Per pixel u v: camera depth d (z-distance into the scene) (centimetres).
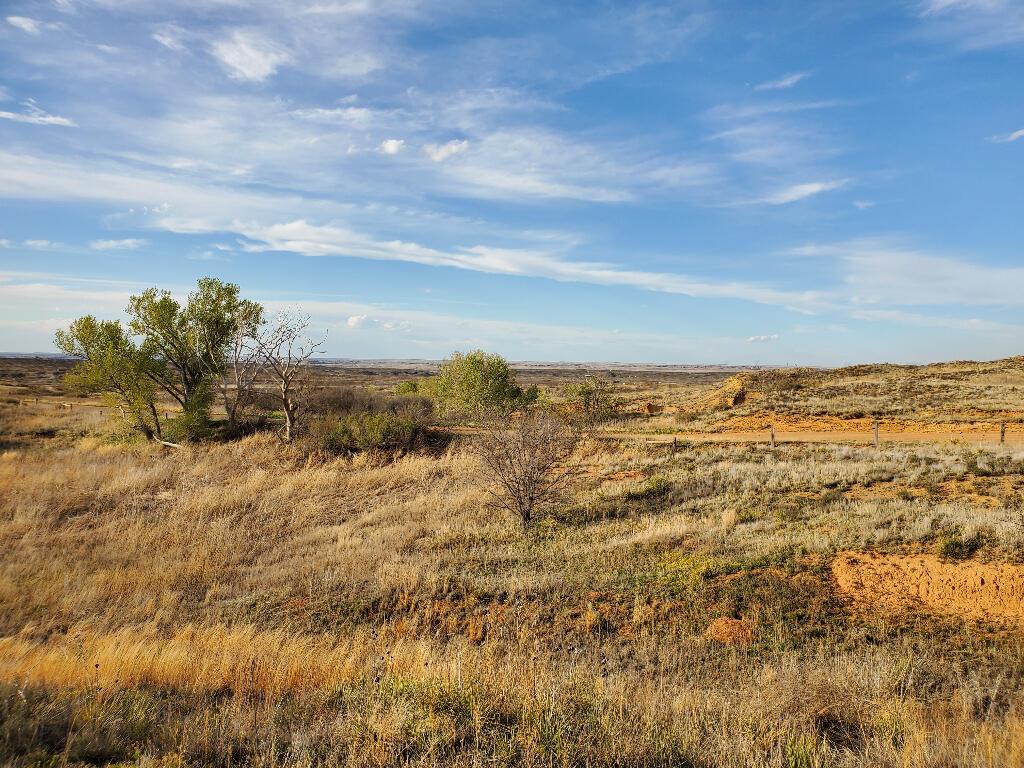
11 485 2155
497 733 478
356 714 499
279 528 1792
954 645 805
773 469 1944
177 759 435
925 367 5522
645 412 4512
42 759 428
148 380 3147
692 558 1212
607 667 797
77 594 1200
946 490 1523
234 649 792
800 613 944
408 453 2694
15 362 15338
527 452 1748
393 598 1146
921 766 439
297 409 3045
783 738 485
